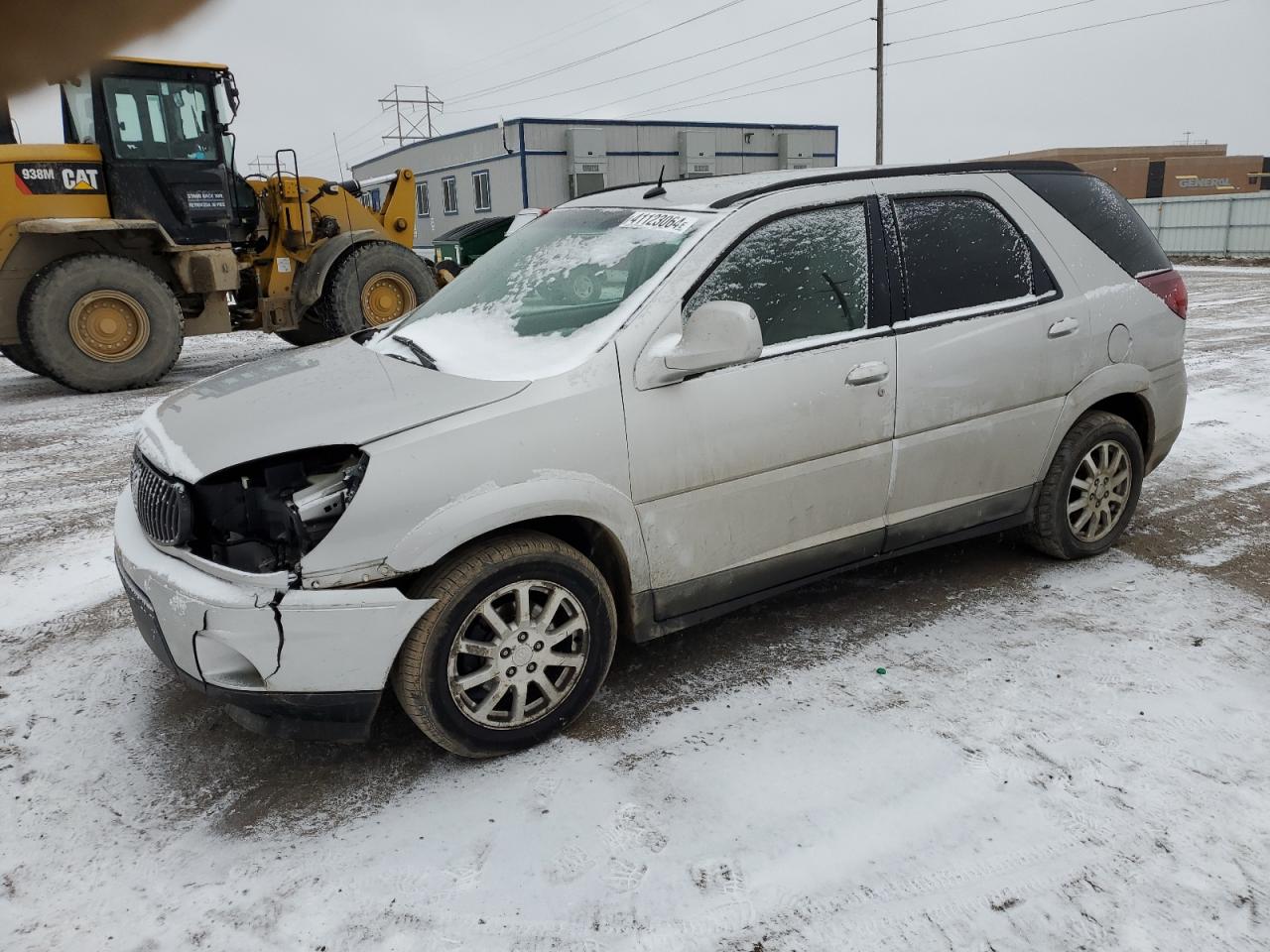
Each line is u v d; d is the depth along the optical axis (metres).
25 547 4.81
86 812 2.69
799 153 34.19
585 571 2.89
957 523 3.74
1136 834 2.49
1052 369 3.77
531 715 2.90
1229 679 3.22
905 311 3.44
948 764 2.79
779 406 3.14
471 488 2.65
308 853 2.50
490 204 32.84
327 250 10.39
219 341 13.80
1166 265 4.25
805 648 3.52
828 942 2.17
